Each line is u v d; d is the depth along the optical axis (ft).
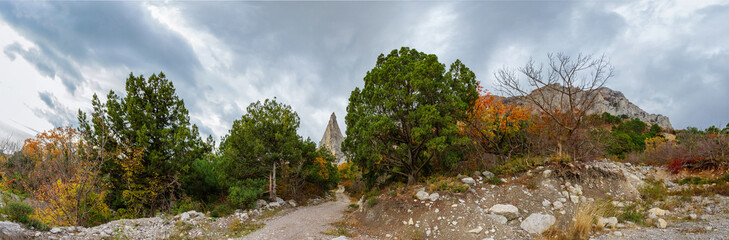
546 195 39.88
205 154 69.56
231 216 49.75
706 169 47.57
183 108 69.56
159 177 60.90
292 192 79.46
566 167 45.32
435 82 54.29
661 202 37.24
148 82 66.08
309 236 36.99
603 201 38.45
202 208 58.54
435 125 53.98
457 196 40.98
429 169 63.36
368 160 58.65
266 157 70.64
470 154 62.85
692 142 55.06
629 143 89.45
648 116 308.81
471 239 31.81
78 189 48.88
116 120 60.85
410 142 58.23
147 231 38.52
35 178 59.26
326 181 99.71
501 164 55.52
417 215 39.06
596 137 59.72
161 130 62.80
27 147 73.67
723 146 48.03
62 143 54.08
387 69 56.44
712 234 24.72
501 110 64.13
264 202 64.75
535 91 55.67
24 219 32.83
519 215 35.70
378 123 50.21
